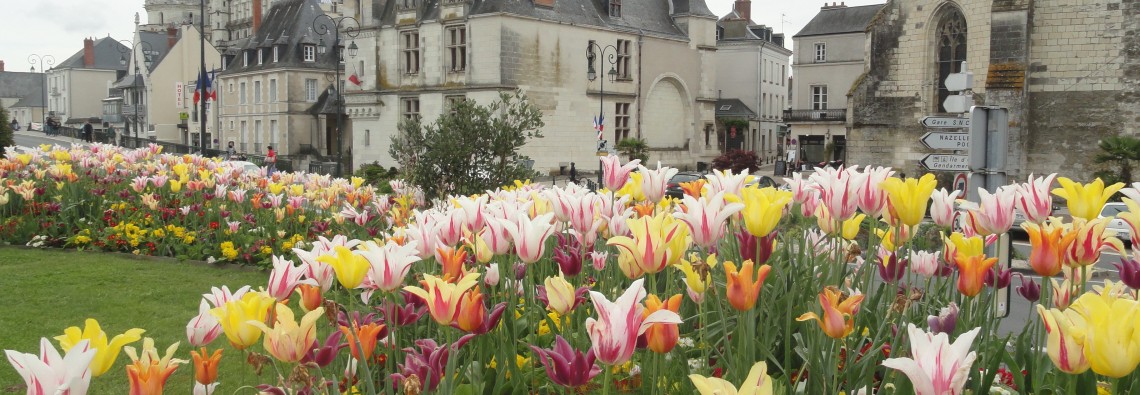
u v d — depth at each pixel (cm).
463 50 4881
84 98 11156
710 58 6016
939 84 3136
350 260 388
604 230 585
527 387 466
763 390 252
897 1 3200
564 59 4972
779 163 5956
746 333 408
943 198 488
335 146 6981
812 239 635
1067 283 454
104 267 1395
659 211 610
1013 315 1230
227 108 7556
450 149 1647
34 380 267
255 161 5438
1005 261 677
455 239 519
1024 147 2919
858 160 3306
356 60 5409
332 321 428
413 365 383
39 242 1548
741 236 461
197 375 360
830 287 411
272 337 340
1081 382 395
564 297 405
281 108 6744
